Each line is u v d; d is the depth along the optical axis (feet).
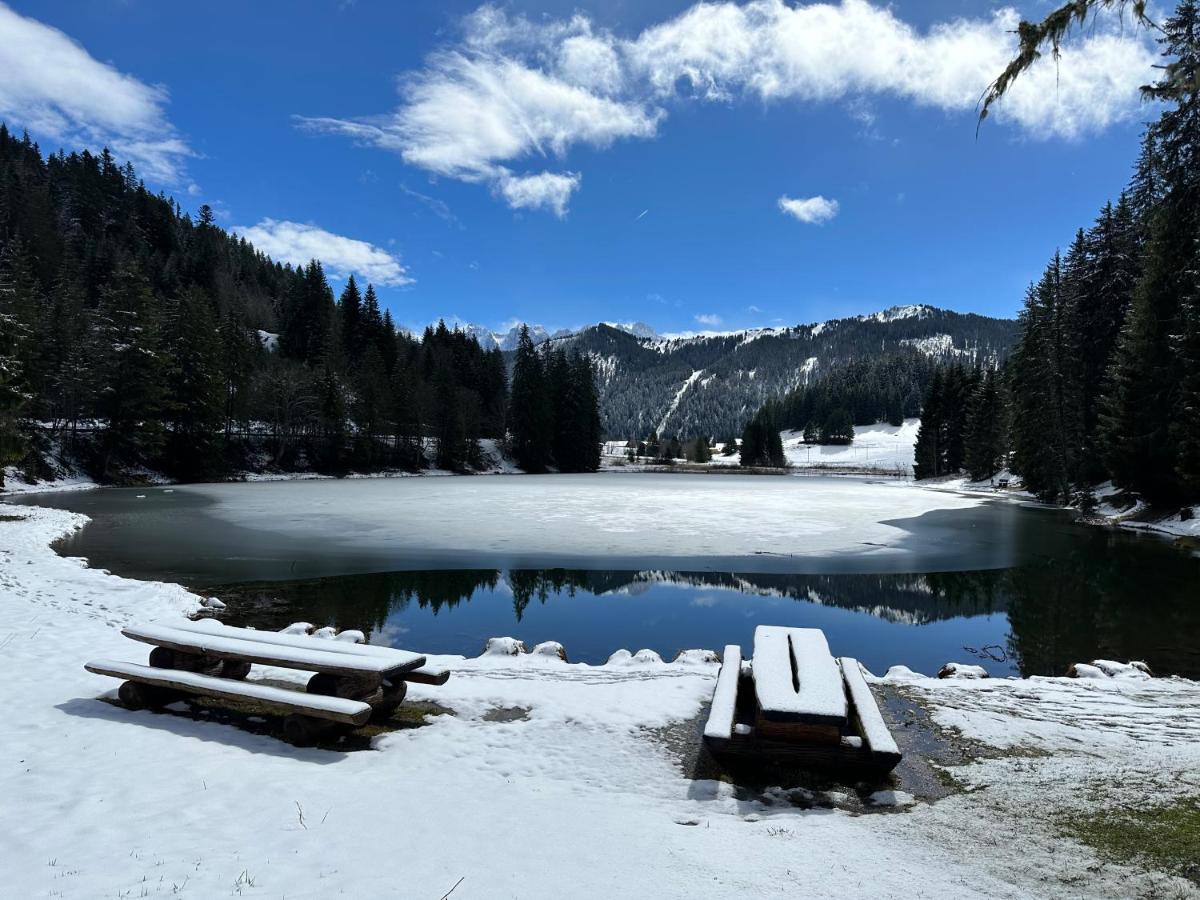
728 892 8.23
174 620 28.48
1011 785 12.50
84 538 58.54
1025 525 76.13
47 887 8.13
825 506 98.43
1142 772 13.05
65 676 18.75
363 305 301.63
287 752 13.83
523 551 53.78
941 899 8.20
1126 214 103.04
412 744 14.35
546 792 11.96
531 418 253.03
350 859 9.06
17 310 130.31
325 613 33.14
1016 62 10.96
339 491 125.80
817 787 12.54
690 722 16.02
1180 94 11.07
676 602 36.83
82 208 337.93
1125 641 29.63
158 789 11.57
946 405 220.43
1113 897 8.41
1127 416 79.36
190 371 152.35
